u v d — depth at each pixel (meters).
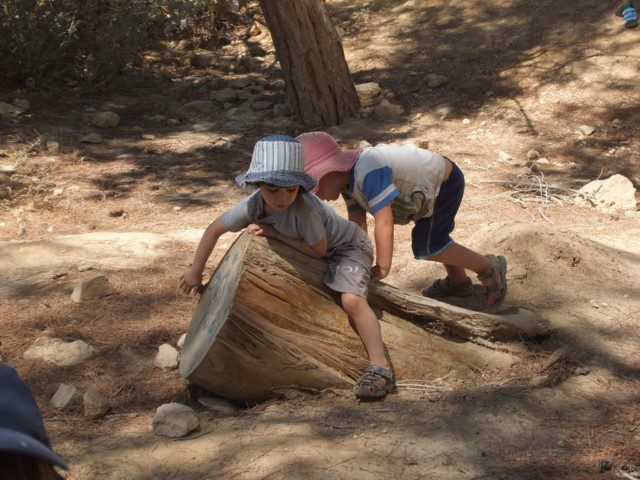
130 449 3.42
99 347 4.43
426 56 11.05
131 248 5.88
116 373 4.21
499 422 3.47
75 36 10.26
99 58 10.37
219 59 11.87
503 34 11.06
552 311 4.53
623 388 3.80
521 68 10.29
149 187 7.73
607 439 3.33
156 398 3.98
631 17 10.17
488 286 4.41
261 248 3.68
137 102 10.34
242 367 3.69
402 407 3.63
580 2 11.09
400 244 5.98
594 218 7.03
